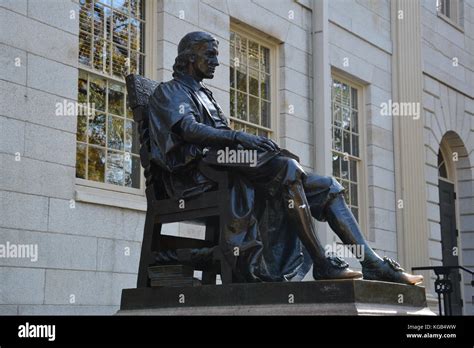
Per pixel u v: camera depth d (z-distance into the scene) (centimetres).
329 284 532
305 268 645
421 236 1602
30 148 866
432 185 1700
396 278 588
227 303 565
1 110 841
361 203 1515
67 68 916
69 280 890
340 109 1477
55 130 895
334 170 1448
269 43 1306
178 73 668
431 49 1759
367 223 1511
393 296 561
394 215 1569
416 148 1627
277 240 639
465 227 1870
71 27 928
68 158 905
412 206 1591
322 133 1340
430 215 1678
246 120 1244
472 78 1917
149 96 670
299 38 1349
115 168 994
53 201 883
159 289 603
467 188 1873
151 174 641
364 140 1530
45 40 895
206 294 575
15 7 868
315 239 579
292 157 618
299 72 1340
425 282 1605
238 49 1247
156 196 643
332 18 1431
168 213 625
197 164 614
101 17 999
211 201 599
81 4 972
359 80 1520
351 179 1498
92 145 966
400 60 1623
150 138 641
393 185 1579
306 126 1340
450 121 1811
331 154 1358
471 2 1953
